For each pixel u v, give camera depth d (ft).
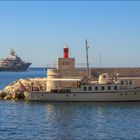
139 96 278.05
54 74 303.89
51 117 216.74
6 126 188.34
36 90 309.22
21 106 266.36
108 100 278.05
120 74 339.98
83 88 279.28
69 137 161.79
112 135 165.68
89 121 202.08
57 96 281.95
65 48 307.78
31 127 185.16
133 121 200.75
